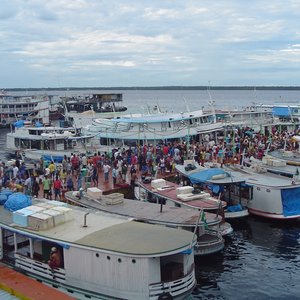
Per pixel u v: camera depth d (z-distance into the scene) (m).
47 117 119.44
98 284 21.58
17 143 64.44
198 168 42.19
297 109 87.38
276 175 40.75
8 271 23.41
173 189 35.16
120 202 31.33
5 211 27.16
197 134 68.44
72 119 93.75
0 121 112.94
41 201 29.31
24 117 111.12
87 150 58.03
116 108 130.50
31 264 23.84
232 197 38.25
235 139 64.69
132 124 66.62
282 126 81.81
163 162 48.78
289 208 36.81
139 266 20.67
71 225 24.47
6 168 43.94
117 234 22.91
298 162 46.03
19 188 37.75
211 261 29.67
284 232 35.44
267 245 33.00
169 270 21.95
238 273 28.39
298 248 32.50
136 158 49.97
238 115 81.81
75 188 42.00
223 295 25.61
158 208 30.27
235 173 41.00
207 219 28.80
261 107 92.25
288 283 27.05
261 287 26.56
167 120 67.12
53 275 22.92
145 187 36.09
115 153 52.62
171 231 23.50
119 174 45.47
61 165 48.25
